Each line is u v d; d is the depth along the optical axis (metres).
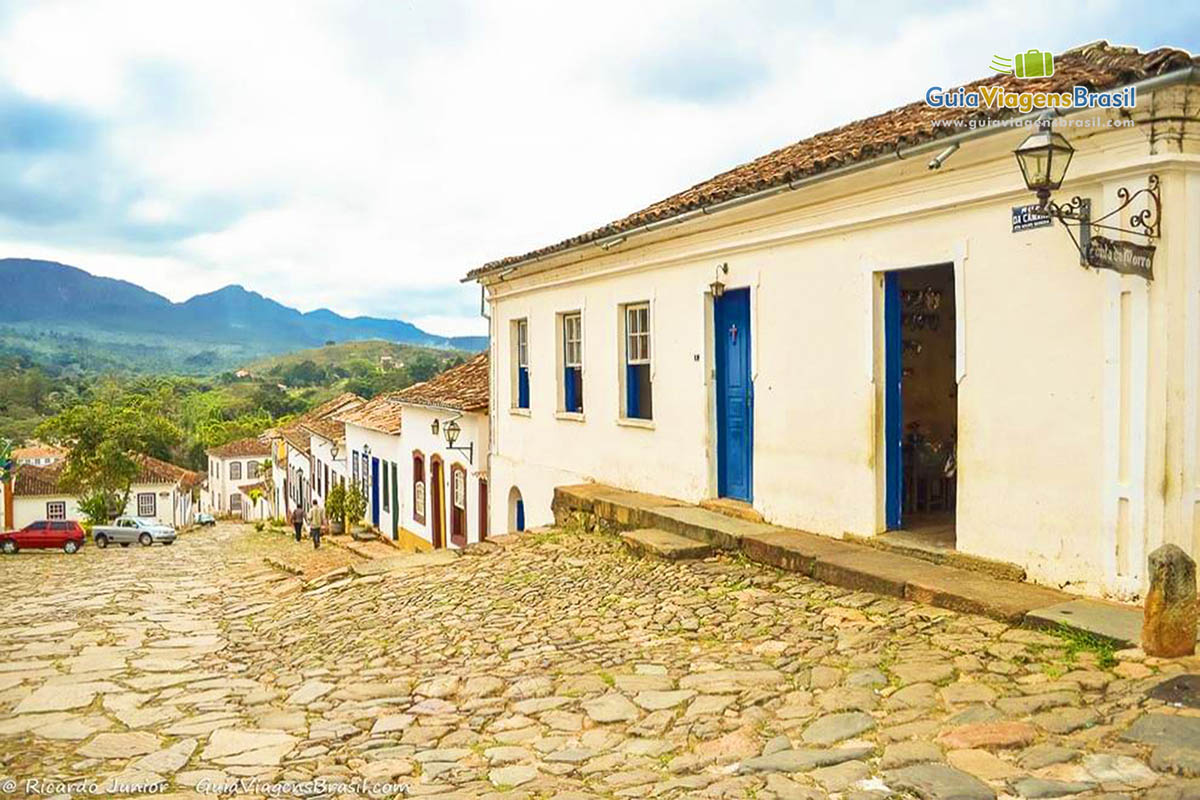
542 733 5.68
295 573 16.39
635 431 13.35
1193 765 4.06
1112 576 6.63
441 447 21.39
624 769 4.98
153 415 77.00
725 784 4.56
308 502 40.81
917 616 7.05
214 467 80.50
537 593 9.63
